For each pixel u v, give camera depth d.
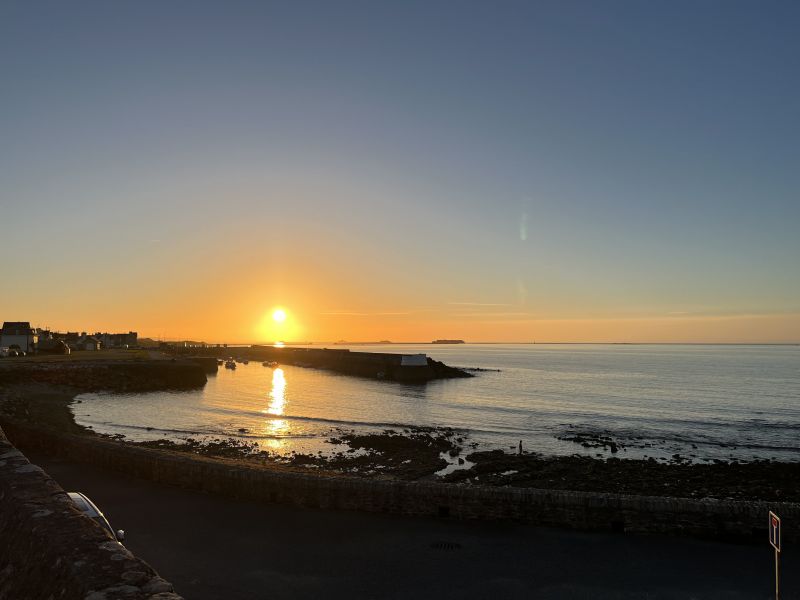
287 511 16.84
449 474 30.14
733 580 12.43
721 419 57.91
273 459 33.88
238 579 12.20
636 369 154.62
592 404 71.19
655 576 12.63
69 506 7.01
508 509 16.06
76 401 63.22
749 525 14.69
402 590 11.86
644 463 34.12
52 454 24.03
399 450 37.47
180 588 11.72
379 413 60.78
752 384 102.81
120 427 46.81
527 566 13.11
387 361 118.88
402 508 16.67
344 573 12.62
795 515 14.46
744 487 27.69
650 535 15.07
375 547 14.13
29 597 5.56
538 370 150.00
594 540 14.71
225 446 38.06
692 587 12.11
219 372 138.50
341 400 73.75
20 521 6.75
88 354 116.50
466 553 13.84
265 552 13.72
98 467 21.89
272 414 58.16
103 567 5.36
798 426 53.34
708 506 14.94
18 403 47.72
